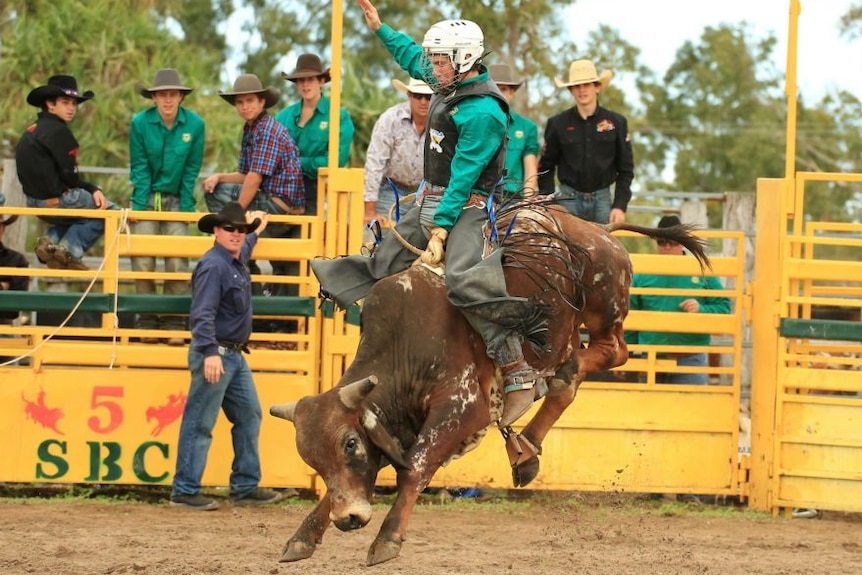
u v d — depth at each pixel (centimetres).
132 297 2562
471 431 1745
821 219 7775
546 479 2658
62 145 2694
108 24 4466
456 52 1781
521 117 2839
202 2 7431
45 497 2630
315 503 2580
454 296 1733
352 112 3825
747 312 2675
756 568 2058
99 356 2588
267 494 2534
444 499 2672
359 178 2545
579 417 2662
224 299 2419
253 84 2688
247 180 2677
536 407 2681
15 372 2581
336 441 1631
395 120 2777
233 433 2509
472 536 2284
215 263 2398
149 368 2631
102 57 4344
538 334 1805
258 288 2827
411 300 1767
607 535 2325
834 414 2616
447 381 1741
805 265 2612
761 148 7875
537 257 1858
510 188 2773
